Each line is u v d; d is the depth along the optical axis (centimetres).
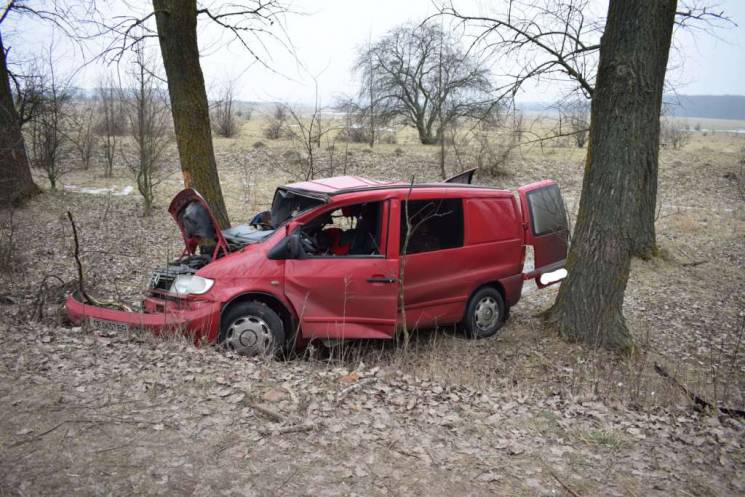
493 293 741
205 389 452
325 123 1716
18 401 405
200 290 568
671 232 1554
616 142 688
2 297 698
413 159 2588
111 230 1316
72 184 1998
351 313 605
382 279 613
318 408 437
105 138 2464
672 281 1108
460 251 692
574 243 736
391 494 337
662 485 371
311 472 352
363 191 625
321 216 670
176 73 915
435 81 2461
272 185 2078
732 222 1695
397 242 625
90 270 920
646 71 670
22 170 1557
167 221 1478
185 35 906
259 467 352
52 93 1686
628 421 479
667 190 2234
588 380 607
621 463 398
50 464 334
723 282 1122
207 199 948
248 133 3741
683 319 909
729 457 417
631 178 690
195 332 558
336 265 599
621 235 698
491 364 646
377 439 401
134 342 545
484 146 2345
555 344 712
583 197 730
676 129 3312
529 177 2358
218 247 620
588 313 712
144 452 356
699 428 470
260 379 485
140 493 315
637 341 785
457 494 343
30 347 504
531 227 782
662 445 432
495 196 738
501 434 430
